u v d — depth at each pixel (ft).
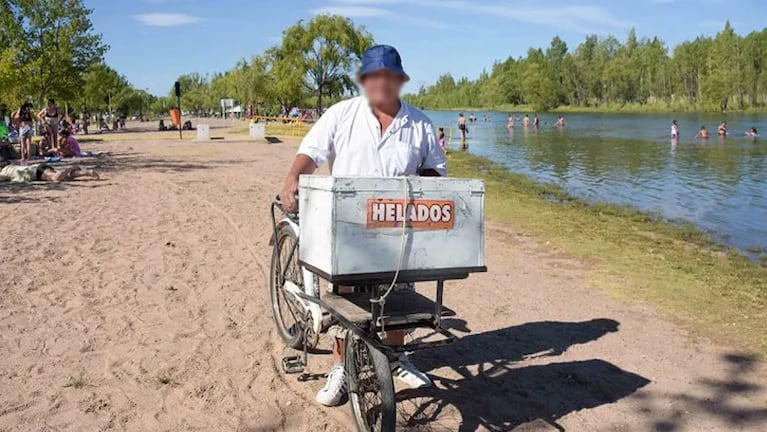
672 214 51.70
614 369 17.31
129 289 22.94
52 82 128.98
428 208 12.28
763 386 16.38
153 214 37.27
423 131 14.40
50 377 15.93
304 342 16.11
